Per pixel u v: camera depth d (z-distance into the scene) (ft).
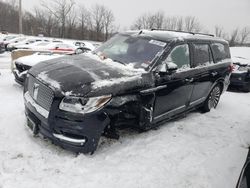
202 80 21.15
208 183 13.62
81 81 14.07
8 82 27.71
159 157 15.39
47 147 14.90
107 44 19.93
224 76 24.43
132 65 17.02
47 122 13.88
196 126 20.44
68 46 67.77
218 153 16.74
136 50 18.10
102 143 15.96
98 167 13.78
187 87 19.51
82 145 13.93
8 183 11.96
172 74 17.67
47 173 12.91
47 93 14.14
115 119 14.89
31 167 13.20
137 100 15.56
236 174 14.65
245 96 34.22
